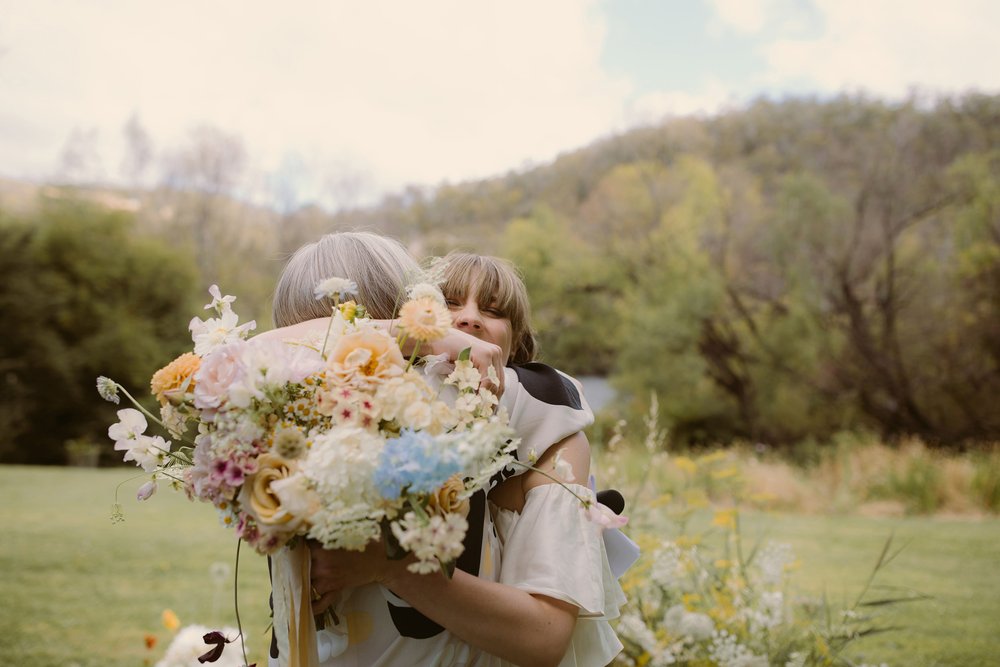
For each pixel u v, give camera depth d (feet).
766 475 31.42
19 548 19.27
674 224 66.90
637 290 67.62
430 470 2.91
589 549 3.72
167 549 19.39
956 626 12.16
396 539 3.17
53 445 68.13
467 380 3.45
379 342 3.29
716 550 12.75
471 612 3.37
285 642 3.39
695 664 8.16
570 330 69.15
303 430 3.28
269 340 3.42
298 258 4.38
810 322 60.39
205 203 100.07
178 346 74.74
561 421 4.01
